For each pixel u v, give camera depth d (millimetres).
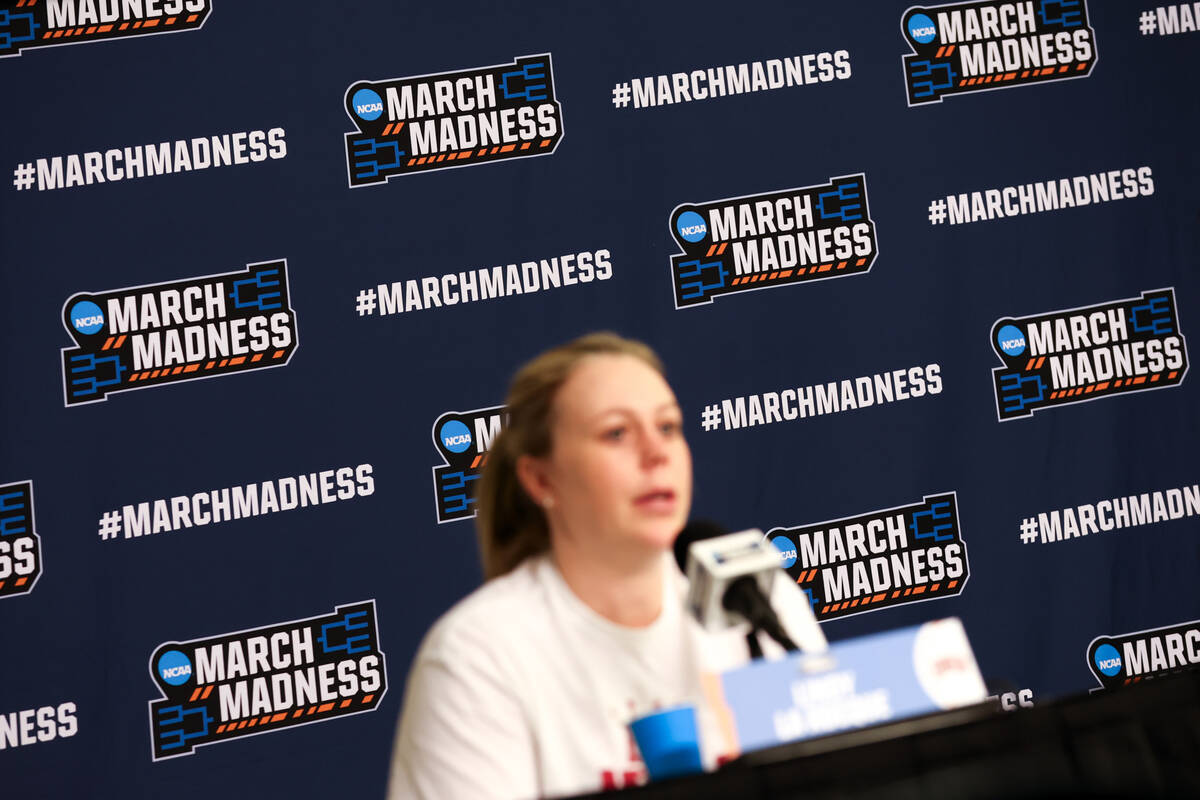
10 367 4641
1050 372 5086
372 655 4684
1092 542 5020
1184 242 5184
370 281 4832
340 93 4887
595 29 5031
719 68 5070
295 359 4770
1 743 4477
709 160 5031
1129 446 5070
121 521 4633
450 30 4957
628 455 2428
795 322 5004
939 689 1948
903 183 5109
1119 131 5207
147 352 4715
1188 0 5258
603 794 1709
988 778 1781
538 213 4934
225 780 4559
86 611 4574
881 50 5160
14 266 4688
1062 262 5137
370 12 4934
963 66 5188
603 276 4938
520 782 2320
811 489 4941
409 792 2373
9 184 4715
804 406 4973
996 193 5141
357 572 4711
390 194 4875
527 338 4879
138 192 4766
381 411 4789
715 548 2121
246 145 4828
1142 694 1878
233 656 4625
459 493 4797
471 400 4832
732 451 4930
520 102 4965
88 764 4508
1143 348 5125
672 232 4988
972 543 4977
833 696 1899
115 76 4797
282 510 4707
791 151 5070
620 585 2494
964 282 5094
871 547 4938
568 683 2436
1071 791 1800
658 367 2582
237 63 4855
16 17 4770
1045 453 5043
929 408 5023
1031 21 5223
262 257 4793
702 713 2115
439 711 2369
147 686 4570
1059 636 4961
